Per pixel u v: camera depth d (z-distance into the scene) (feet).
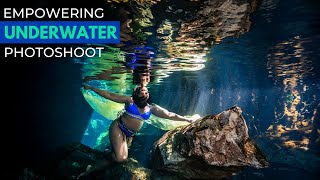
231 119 7.32
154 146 8.56
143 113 8.38
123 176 8.36
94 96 11.18
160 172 8.00
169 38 11.09
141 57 14.34
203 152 6.90
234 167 7.02
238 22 9.46
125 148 8.66
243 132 7.34
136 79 19.84
